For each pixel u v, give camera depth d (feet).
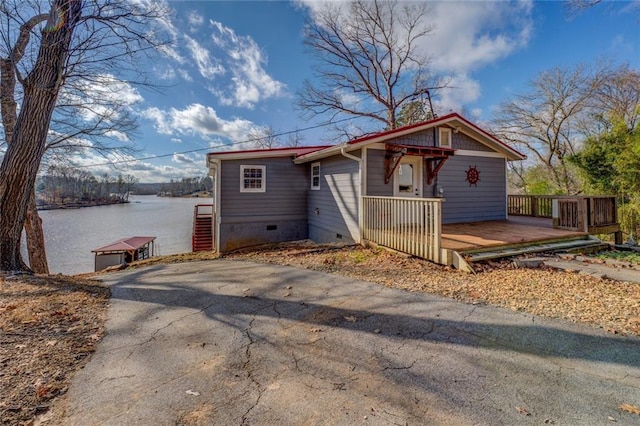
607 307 11.09
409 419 5.93
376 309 11.74
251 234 35.50
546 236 22.16
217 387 7.03
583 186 45.47
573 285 13.65
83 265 49.08
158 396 6.70
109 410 6.23
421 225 19.03
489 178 33.04
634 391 6.64
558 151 60.03
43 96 18.12
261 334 9.80
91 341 9.31
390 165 26.71
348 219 28.09
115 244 48.83
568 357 8.07
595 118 54.13
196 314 11.56
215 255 30.63
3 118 26.53
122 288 15.19
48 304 12.23
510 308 11.41
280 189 36.70
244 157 34.17
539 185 57.26
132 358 8.34
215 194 36.55
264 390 6.89
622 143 38.19
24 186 17.97
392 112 66.23
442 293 13.35
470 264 16.78
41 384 7.00
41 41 18.13
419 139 28.86
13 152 17.67
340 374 7.52
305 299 13.09
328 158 31.94
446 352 8.48
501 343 8.89
